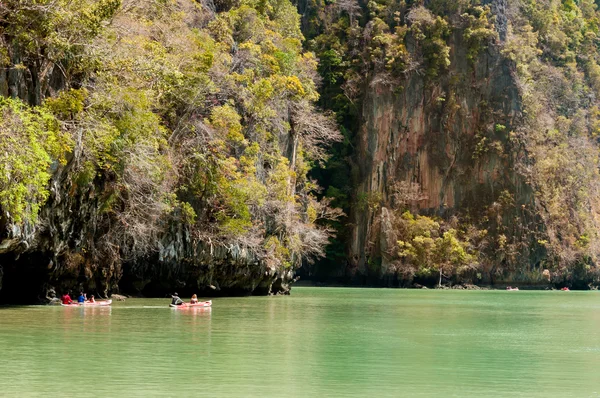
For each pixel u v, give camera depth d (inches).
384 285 4667.8
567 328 1669.5
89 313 1614.2
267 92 2699.3
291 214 2962.6
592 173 5502.0
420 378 945.5
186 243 2246.6
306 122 3373.5
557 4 6156.5
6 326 1334.9
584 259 5032.0
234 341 1229.1
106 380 868.0
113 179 1835.6
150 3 2308.1
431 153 4918.8
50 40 1481.3
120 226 1962.4
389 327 1574.8
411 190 4840.1
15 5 1441.9
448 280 4640.8
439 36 4955.7
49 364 956.0
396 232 4704.7
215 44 2635.3
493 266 4771.2
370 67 4975.4
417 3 5083.7
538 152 4987.7
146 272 2191.2
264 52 3144.7
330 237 4758.9
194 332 1336.1
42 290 1761.8
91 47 1612.9
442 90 4965.6
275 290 3004.4
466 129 4963.1
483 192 4901.6
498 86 4995.1
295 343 1232.8
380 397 828.6
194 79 2187.5
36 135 1392.7
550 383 935.0
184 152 2245.3
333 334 1392.7
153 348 1114.1
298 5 5211.6
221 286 2541.8
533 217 4884.4
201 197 2311.8
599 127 5910.4
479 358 1130.7
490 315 2065.7
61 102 1521.9
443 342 1320.1
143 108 1809.8
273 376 924.6
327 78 5049.2
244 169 2513.5
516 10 5708.7
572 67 5821.9
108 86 1674.5
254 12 3134.8
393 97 4906.5
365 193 4842.5
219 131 2385.6
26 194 1405.0
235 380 891.4
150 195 1963.6
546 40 5812.0
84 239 1819.6
